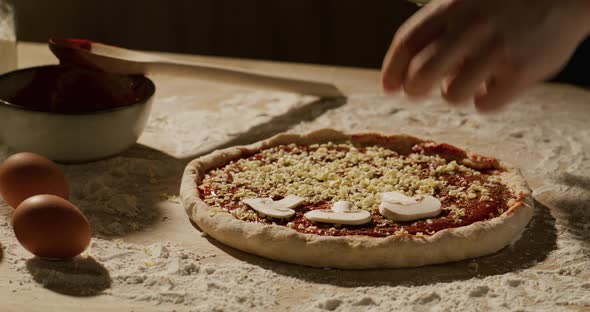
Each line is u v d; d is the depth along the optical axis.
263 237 0.80
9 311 0.72
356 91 1.20
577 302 0.75
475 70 0.57
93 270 0.78
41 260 0.79
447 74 0.58
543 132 1.08
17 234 0.77
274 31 1.82
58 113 0.90
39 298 0.74
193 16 1.81
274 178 0.89
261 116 1.11
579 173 0.98
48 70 0.97
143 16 1.80
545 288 0.77
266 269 0.79
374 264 0.79
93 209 0.87
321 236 0.79
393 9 1.75
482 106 0.58
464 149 0.98
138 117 0.95
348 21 1.79
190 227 0.85
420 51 0.58
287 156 0.95
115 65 0.97
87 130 0.92
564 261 0.81
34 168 0.84
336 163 0.93
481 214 0.84
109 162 0.96
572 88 1.23
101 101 0.96
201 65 1.05
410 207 0.83
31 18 1.80
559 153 1.02
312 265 0.79
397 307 0.74
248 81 1.10
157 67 1.01
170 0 1.79
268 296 0.75
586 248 0.83
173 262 0.79
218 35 1.83
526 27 0.56
